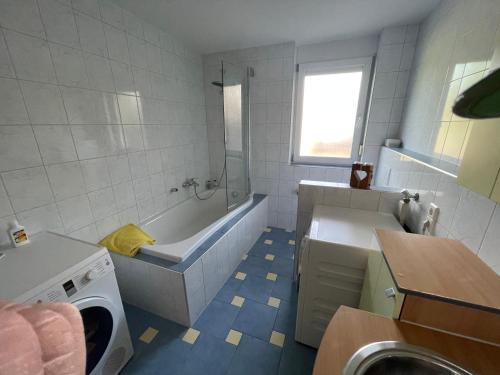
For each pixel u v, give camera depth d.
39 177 1.30
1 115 1.12
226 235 1.88
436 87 1.49
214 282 1.75
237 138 2.34
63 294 0.92
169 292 1.46
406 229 1.40
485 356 0.55
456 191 0.97
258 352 1.34
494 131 0.61
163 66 2.12
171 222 2.38
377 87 2.12
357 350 0.57
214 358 1.31
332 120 2.54
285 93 2.45
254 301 1.72
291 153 2.79
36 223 1.30
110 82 1.65
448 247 0.80
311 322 1.29
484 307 0.55
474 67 1.10
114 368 1.19
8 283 0.88
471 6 1.15
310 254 1.16
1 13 1.08
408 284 0.62
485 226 0.78
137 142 1.94
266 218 2.90
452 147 1.21
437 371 0.55
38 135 1.27
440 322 0.61
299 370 1.24
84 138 1.51
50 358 0.28
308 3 1.61
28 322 0.29
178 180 2.50
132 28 1.77
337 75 2.38
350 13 1.75
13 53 1.14
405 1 1.57
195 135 2.70
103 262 1.08
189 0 1.57
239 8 1.68
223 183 3.05
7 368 0.24
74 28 1.39
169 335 1.44
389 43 1.99
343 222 1.37
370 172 1.52
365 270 1.08
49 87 1.30
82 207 1.55
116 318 1.15
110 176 1.73
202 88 2.73
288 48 2.31
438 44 1.52
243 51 2.48
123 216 1.88
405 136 1.98
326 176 2.58
